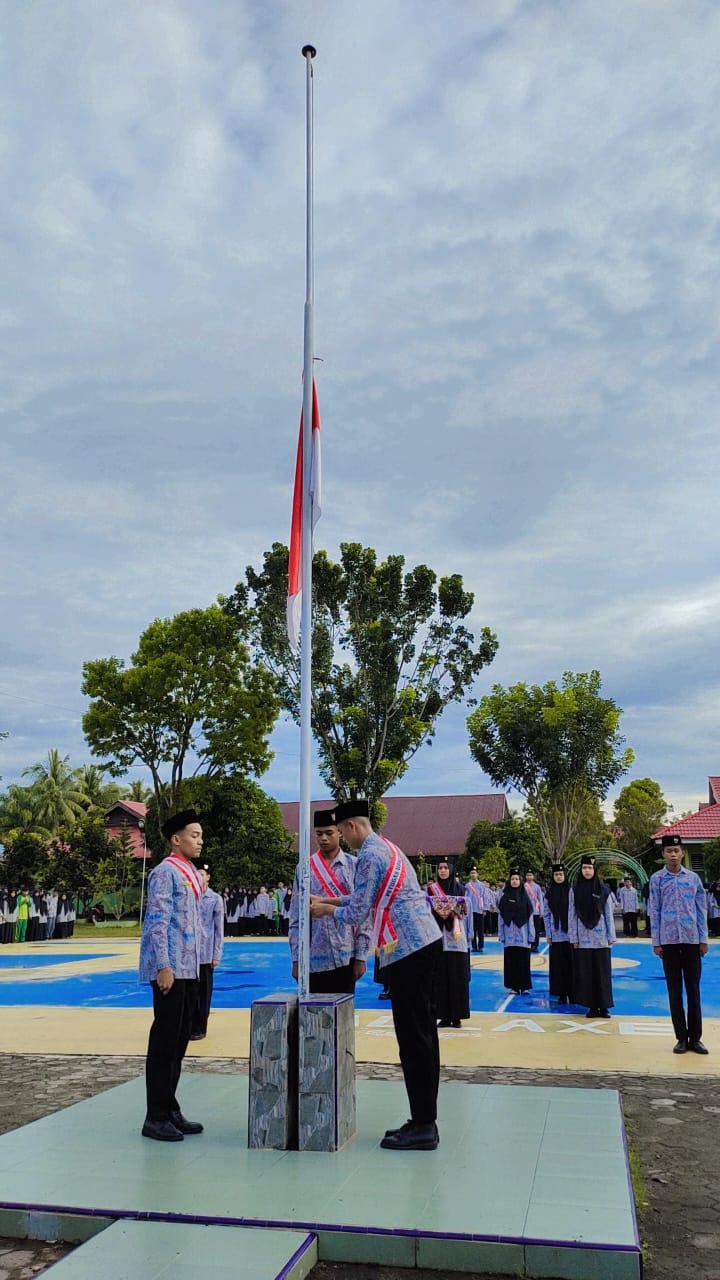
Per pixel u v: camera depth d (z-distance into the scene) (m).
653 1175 5.25
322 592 31.17
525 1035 9.95
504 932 13.82
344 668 31.50
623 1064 8.30
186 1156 5.23
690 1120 6.40
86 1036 10.18
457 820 53.72
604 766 34.84
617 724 34.44
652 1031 10.23
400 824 54.28
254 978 16.86
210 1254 3.92
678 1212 4.68
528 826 39.41
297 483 6.97
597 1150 5.27
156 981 5.73
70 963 20.05
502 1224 4.14
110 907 43.50
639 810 52.78
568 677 35.50
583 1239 3.96
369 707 30.83
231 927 31.20
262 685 32.53
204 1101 6.65
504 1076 7.81
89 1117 6.16
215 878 33.16
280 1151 5.31
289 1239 4.07
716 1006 12.41
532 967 18.08
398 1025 5.49
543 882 34.16
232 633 32.53
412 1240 4.06
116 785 61.53
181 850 6.18
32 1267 4.05
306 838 6.06
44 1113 6.71
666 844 9.28
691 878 9.16
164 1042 5.72
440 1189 4.62
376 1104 6.50
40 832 51.94
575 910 11.53
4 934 27.52
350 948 6.52
